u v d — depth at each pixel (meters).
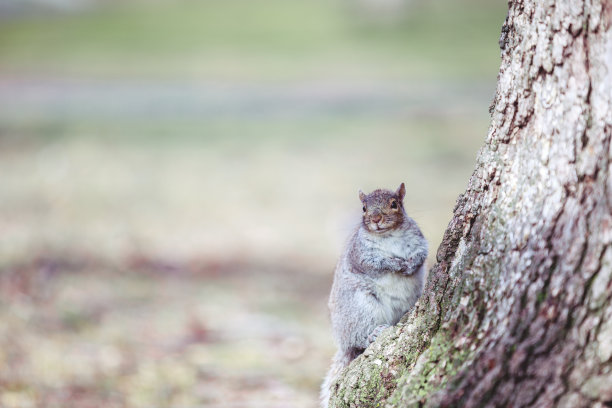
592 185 4.32
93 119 31.05
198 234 17.25
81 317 11.34
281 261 15.51
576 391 4.09
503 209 4.88
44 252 14.48
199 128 29.77
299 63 44.47
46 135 27.89
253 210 19.52
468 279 4.97
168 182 22.31
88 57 47.16
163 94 36.78
